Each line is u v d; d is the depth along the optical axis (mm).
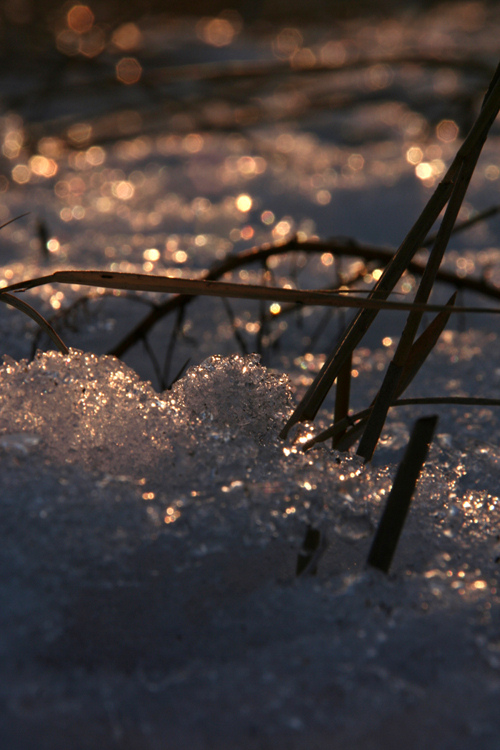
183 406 700
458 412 804
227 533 661
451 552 677
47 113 3537
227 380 706
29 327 879
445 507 692
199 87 3783
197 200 2062
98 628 648
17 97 3537
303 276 1347
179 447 678
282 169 2479
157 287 695
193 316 1052
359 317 696
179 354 933
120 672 641
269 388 709
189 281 691
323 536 667
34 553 648
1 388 686
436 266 692
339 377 721
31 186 2297
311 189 2148
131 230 1746
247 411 703
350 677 638
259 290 690
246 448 682
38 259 1259
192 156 2738
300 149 2891
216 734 627
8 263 1279
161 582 655
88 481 665
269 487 670
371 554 664
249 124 3400
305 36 5938
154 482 669
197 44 5414
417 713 631
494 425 792
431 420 672
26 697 629
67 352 702
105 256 1304
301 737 627
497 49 4387
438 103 3408
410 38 5414
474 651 644
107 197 2143
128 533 656
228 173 2420
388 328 1106
